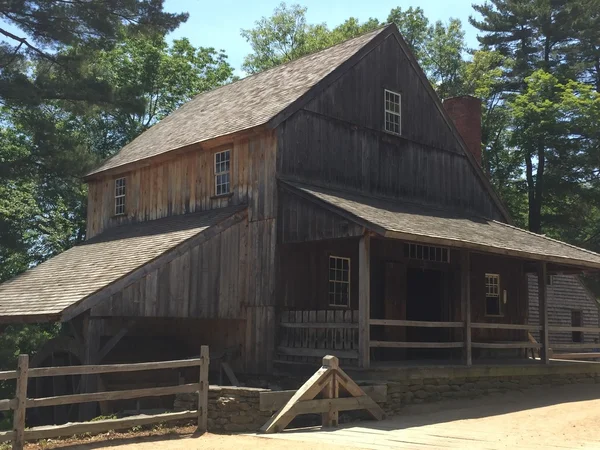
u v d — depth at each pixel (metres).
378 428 10.80
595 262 17.89
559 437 9.83
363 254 13.59
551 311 27.52
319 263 16.38
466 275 15.38
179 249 15.05
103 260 16.39
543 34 39.34
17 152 30.00
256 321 15.77
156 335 17.36
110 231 21.06
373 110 18.50
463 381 14.93
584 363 18.59
